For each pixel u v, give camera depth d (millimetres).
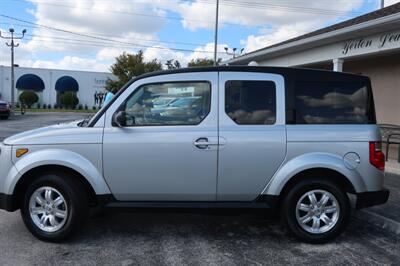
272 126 4531
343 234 5000
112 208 4547
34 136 4570
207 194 4551
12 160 4535
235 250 4434
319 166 4465
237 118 4547
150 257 4219
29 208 4586
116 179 4516
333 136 4523
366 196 4566
